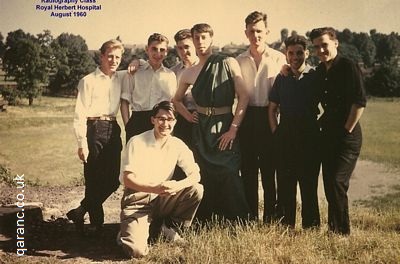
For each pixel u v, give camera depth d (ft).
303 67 12.36
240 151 13.60
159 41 13.64
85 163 12.87
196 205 12.57
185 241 12.19
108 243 12.79
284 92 12.39
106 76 12.99
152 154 12.41
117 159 13.12
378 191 23.82
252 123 13.46
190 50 13.92
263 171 13.57
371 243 11.82
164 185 11.91
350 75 11.72
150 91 13.76
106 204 18.01
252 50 13.53
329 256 11.17
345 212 12.30
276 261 10.91
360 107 11.69
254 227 12.41
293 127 12.36
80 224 13.19
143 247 11.60
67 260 11.46
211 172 13.23
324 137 12.26
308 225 12.82
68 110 31.19
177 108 13.94
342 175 12.13
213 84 13.19
